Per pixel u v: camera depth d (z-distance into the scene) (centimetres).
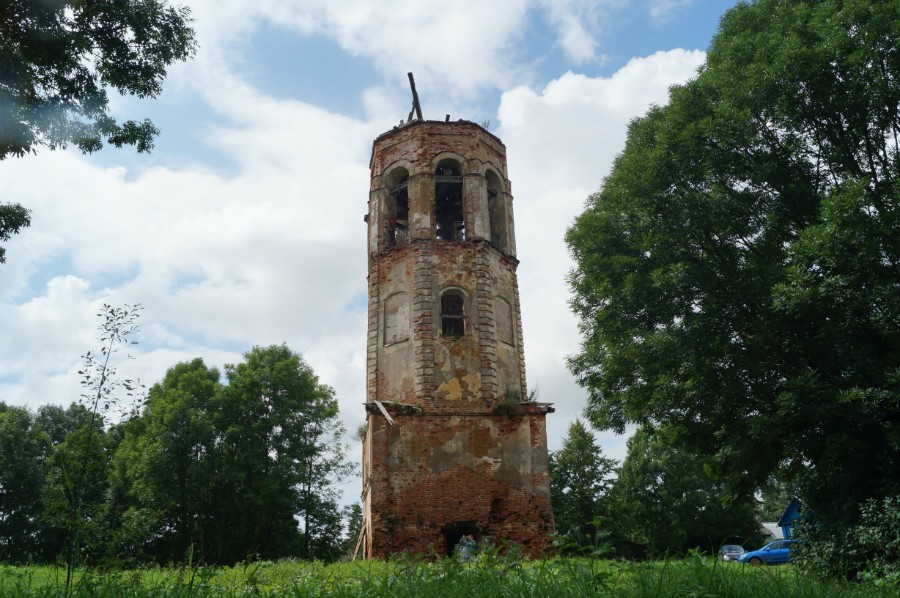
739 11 2066
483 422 2458
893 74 1602
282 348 4472
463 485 2364
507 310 2750
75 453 925
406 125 2886
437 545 2277
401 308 2633
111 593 727
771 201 1838
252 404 4144
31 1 1246
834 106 1698
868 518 1567
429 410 2434
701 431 1953
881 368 1583
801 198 1781
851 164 1775
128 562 879
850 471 1716
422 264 2630
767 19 1991
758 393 1756
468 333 2583
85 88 1388
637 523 5178
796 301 1527
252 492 3841
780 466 1958
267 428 4106
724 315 1741
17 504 4200
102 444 974
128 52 1416
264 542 4038
